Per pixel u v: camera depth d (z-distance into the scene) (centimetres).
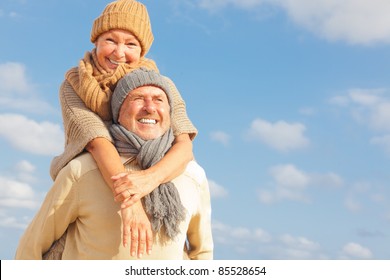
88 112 439
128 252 407
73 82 457
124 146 427
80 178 418
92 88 438
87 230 418
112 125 435
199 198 448
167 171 412
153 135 428
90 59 465
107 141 425
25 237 434
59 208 420
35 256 430
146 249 394
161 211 405
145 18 468
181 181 435
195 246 468
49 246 436
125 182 392
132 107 425
